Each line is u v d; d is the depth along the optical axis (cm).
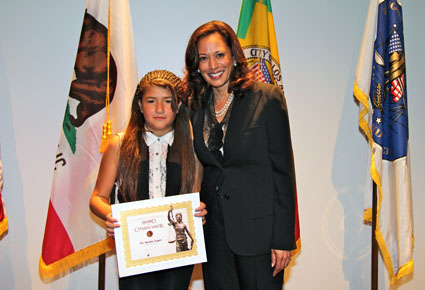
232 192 141
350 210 239
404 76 200
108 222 142
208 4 220
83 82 190
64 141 189
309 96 231
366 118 212
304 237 236
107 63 192
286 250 140
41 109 212
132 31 204
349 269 240
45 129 213
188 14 219
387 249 206
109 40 190
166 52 218
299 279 237
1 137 211
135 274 141
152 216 145
